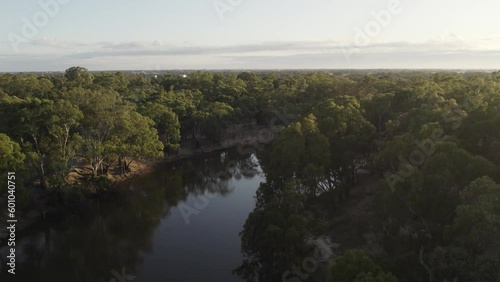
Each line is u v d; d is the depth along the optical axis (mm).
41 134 65875
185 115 111688
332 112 62812
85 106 72125
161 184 80562
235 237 53062
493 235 24984
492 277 23578
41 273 45031
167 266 45562
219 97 133625
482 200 26156
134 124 77562
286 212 40031
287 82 155000
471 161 34156
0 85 112312
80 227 58375
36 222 58094
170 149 100500
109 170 82625
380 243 42781
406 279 30109
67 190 64062
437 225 34625
